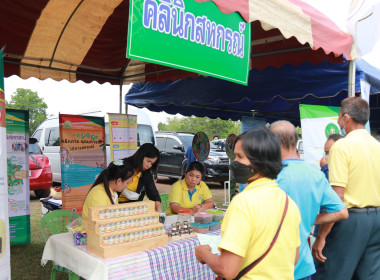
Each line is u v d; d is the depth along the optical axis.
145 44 1.79
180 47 1.99
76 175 5.27
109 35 4.49
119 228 2.36
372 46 3.82
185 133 12.71
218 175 10.72
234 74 2.41
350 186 2.43
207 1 2.15
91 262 2.22
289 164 1.96
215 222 3.03
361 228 2.40
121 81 5.91
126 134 5.80
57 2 3.39
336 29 3.50
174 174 11.95
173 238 2.66
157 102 6.21
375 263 2.50
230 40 2.35
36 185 8.20
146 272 2.29
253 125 7.52
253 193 1.38
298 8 3.01
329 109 4.00
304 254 1.89
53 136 11.22
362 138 2.48
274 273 1.35
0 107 1.58
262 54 4.57
